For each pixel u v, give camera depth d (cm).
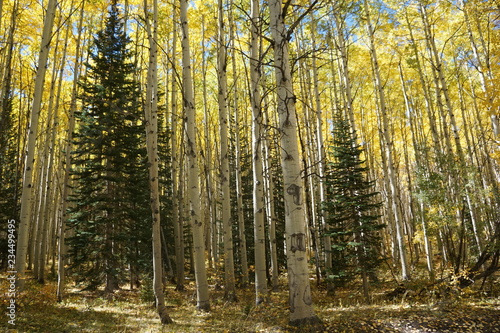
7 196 1628
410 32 1619
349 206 1080
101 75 1370
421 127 2181
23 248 862
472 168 1095
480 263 995
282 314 813
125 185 1356
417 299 1012
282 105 587
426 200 1105
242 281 1445
